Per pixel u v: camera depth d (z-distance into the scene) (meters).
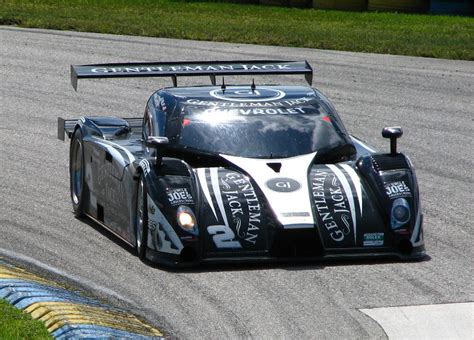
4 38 85.44
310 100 35.94
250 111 34.72
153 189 30.59
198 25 97.19
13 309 25.28
